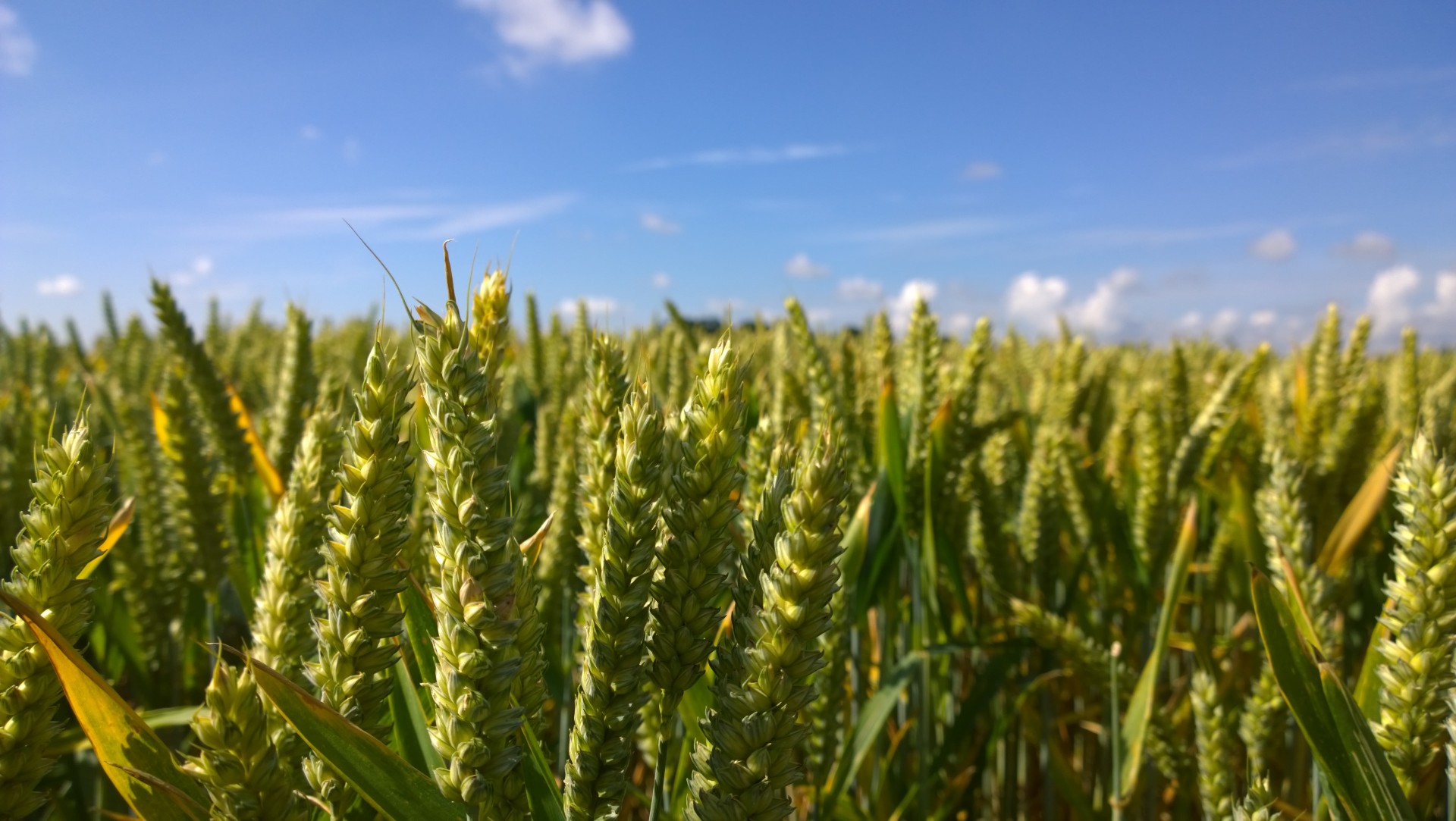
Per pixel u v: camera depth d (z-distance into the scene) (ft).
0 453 1.84
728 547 0.66
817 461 0.61
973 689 1.67
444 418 0.58
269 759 0.60
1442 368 4.14
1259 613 0.84
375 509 0.62
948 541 1.69
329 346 4.07
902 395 1.88
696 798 0.61
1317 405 2.17
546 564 1.51
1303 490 2.06
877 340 1.97
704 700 0.99
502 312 0.71
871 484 1.70
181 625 1.74
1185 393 2.28
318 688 0.72
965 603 1.74
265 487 1.65
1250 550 1.76
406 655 0.84
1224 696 1.70
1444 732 0.84
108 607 1.59
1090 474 2.18
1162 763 1.42
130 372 3.37
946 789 1.79
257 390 3.12
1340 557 1.59
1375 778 0.81
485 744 0.57
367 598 0.63
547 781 0.64
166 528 1.66
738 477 0.65
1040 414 2.98
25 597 0.62
